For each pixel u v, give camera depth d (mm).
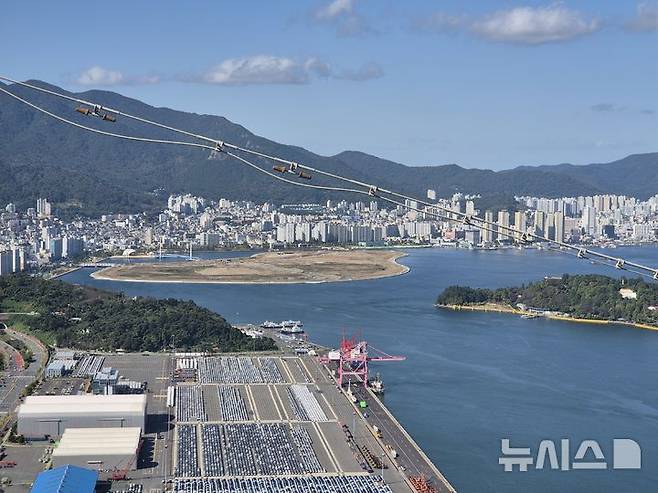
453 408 150625
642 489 114000
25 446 125875
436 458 125000
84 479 108188
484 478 117375
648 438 134750
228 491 109125
